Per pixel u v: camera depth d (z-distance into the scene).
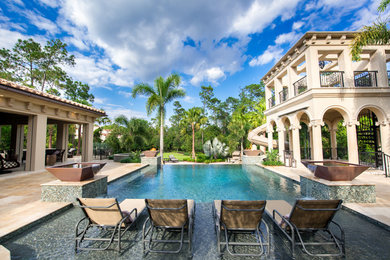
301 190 6.02
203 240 3.08
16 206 4.18
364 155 11.32
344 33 8.70
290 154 11.52
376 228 3.38
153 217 2.88
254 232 3.24
